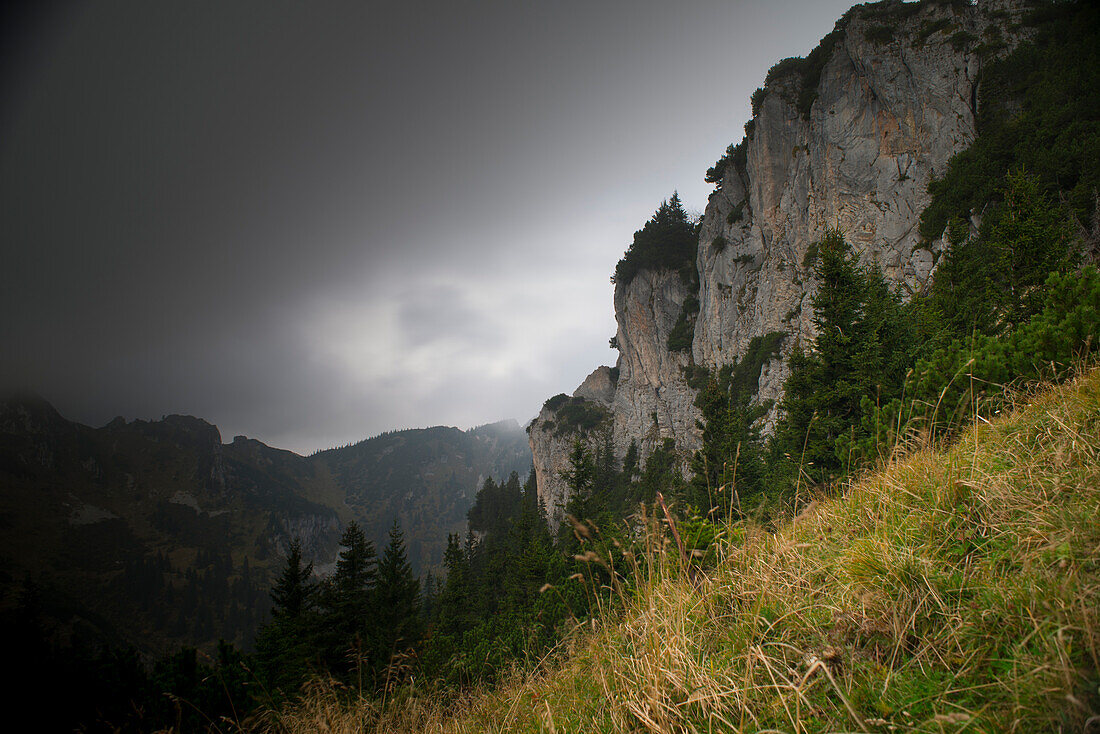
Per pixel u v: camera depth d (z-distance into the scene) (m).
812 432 15.02
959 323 18.64
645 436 77.12
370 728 5.02
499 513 105.19
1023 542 2.47
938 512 3.10
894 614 2.40
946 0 43.75
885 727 1.88
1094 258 22.66
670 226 84.56
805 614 2.90
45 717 9.16
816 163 49.34
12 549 182.12
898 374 14.63
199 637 151.62
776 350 50.12
